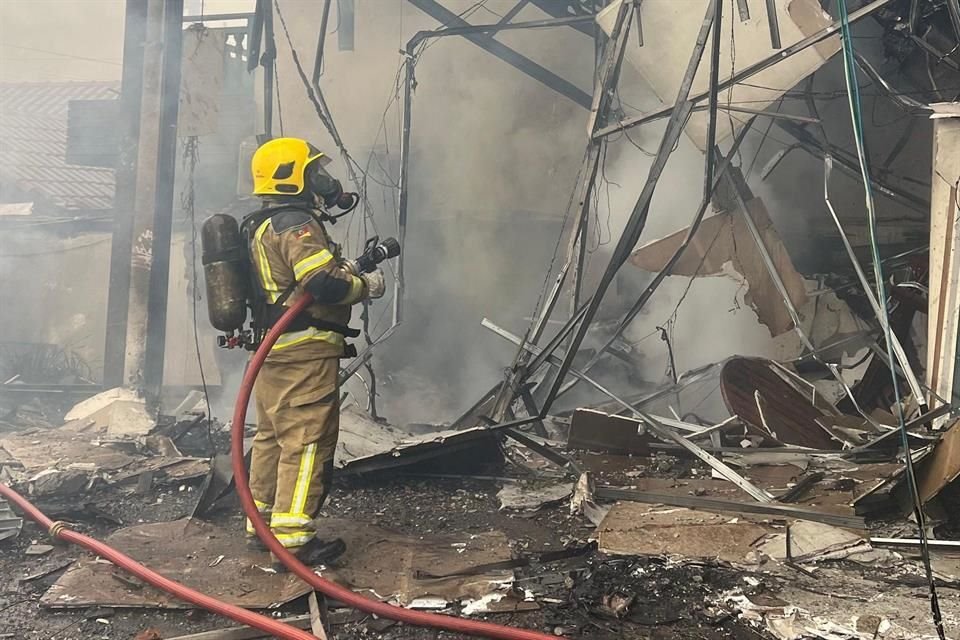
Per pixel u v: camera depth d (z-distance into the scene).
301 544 3.48
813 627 2.94
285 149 3.57
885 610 3.07
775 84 6.25
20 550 3.88
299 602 3.20
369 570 3.54
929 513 3.97
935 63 7.51
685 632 2.97
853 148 10.02
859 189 10.13
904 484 4.12
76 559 3.73
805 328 7.82
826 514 4.05
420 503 4.79
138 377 7.01
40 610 3.20
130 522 4.44
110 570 3.50
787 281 6.99
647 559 3.64
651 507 4.39
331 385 3.62
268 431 3.82
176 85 7.52
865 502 4.12
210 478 4.43
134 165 7.86
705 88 6.40
